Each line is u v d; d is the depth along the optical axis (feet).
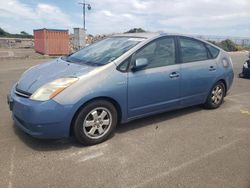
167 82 16.07
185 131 15.83
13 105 13.35
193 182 10.74
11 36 196.13
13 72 38.01
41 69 15.06
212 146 13.93
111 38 17.81
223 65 19.86
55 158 12.36
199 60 18.22
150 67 15.40
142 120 17.35
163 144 14.05
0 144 13.52
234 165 12.05
